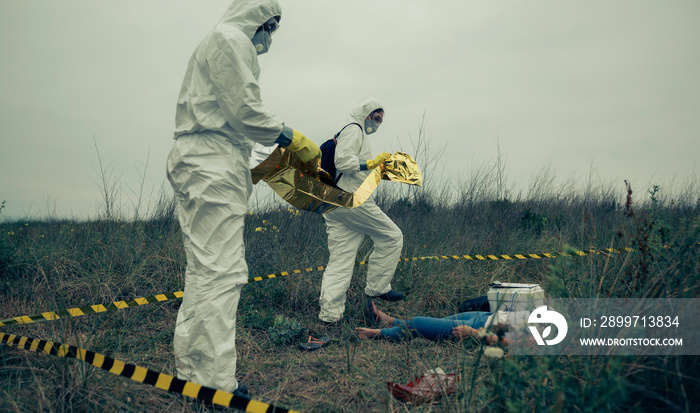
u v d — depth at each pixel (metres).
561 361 2.03
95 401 1.89
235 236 2.24
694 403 1.58
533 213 6.25
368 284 3.95
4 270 4.37
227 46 2.12
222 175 2.21
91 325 3.23
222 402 1.79
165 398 2.13
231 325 2.17
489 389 1.81
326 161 3.76
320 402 2.17
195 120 2.23
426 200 6.61
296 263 4.76
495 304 3.13
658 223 2.55
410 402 2.06
